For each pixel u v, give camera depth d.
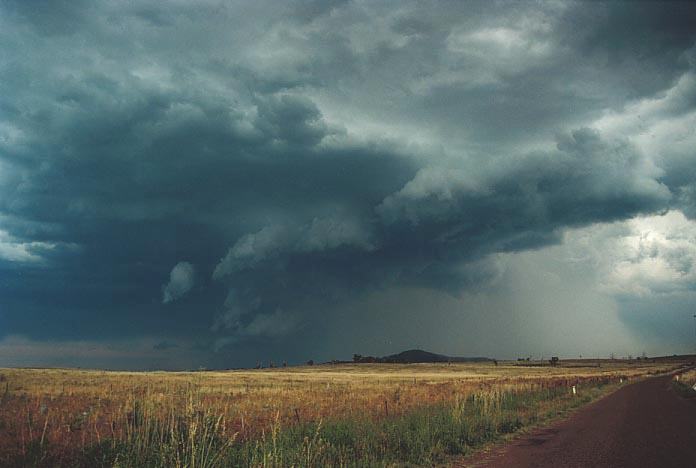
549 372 144.38
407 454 12.27
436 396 28.14
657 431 16.92
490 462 11.85
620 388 52.31
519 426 18.52
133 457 10.39
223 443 11.17
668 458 11.92
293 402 25.59
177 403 16.05
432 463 11.74
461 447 13.39
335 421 15.74
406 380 75.38
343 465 10.65
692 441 14.48
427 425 14.96
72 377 56.59
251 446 11.57
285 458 10.58
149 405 13.40
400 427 14.62
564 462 11.63
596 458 12.07
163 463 9.77
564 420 21.45
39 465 10.16
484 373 137.25
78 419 14.59
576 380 57.50
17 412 16.22
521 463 11.63
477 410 20.48
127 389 29.91
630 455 12.38
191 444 10.20
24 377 51.12
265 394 33.06
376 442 13.12
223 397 27.59
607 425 19.14
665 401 30.61
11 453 10.56
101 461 10.19
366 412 18.98
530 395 31.67
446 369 184.75
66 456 10.74
